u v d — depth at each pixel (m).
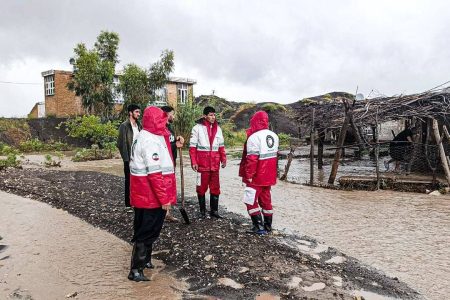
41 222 7.03
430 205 9.23
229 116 40.38
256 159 6.14
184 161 19.30
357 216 8.15
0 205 8.28
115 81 31.20
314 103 17.16
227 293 4.30
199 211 7.86
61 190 9.88
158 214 4.51
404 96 12.92
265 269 4.88
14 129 27.06
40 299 4.14
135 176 4.39
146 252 4.64
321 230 7.08
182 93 36.75
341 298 4.21
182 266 5.02
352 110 12.09
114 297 4.19
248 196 6.29
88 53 27.05
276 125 36.41
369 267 5.25
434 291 4.58
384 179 11.65
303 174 15.02
